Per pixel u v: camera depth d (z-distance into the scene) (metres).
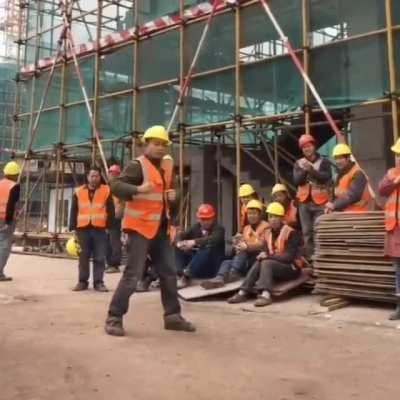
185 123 11.41
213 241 8.37
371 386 3.89
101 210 8.60
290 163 12.88
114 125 13.12
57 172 14.82
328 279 6.97
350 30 9.40
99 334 5.41
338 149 7.30
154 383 3.93
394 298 6.43
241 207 9.36
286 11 10.09
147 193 5.46
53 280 9.76
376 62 8.87
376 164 10.38
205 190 14.69
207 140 14.10
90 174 8.66
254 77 10.38
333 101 9.31
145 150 5.57
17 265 12.20
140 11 13.08
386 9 8.67
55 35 15.50
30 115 15.70
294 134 12.80
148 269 8.40
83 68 14.17
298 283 7.44
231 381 3.98
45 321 6.06
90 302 7.42
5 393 3.71
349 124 11.26
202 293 7.61
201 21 11.48
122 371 4.20
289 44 9.50
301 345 5.05
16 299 7.66
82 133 13.95
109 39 13.30
